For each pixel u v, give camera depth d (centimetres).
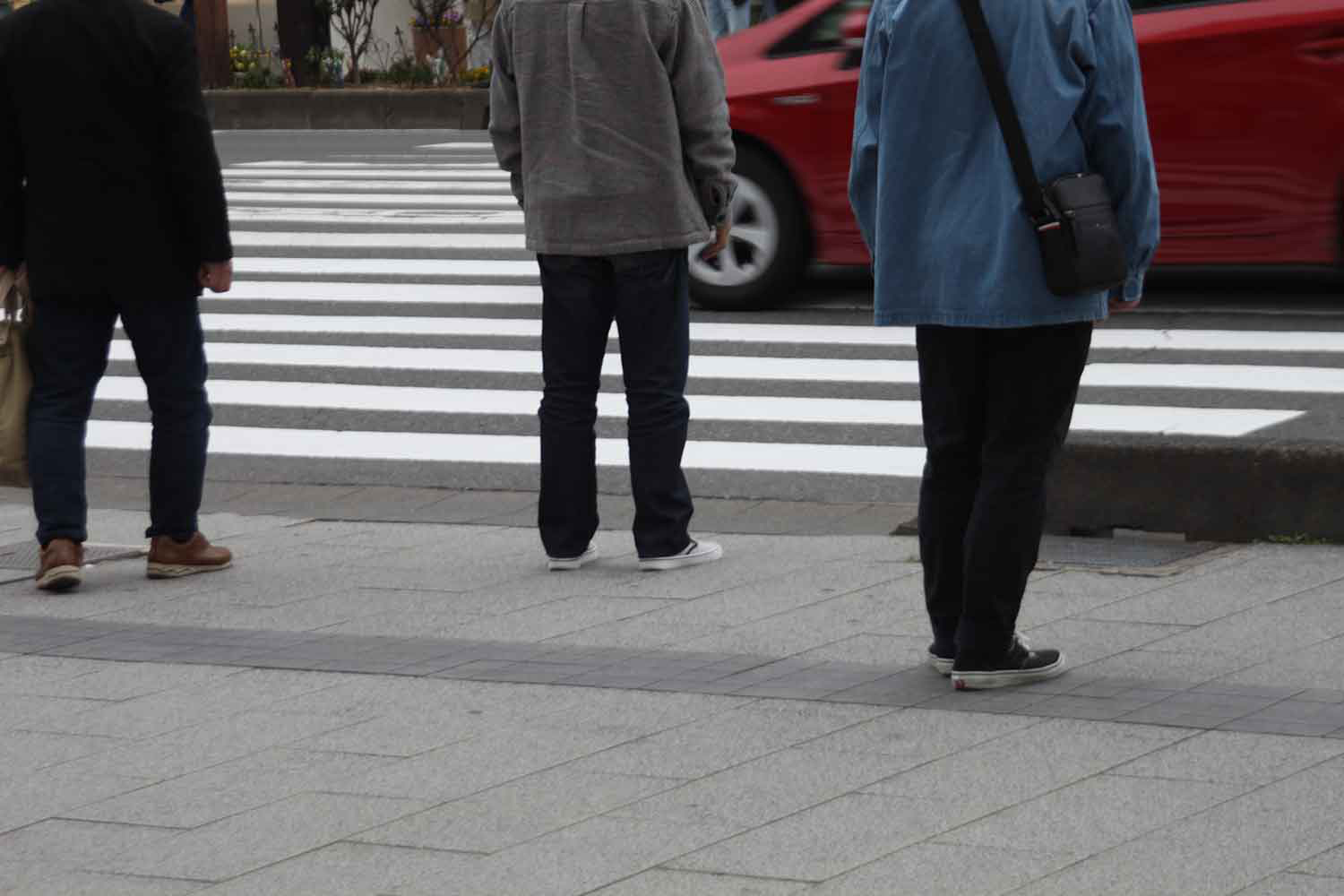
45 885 537
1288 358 1285
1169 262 1408
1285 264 1389
